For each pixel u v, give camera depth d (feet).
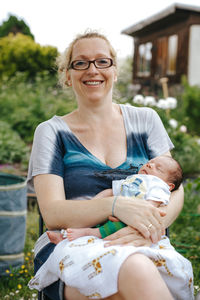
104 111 8.46
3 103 34.71
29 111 31.32
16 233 11.46
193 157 25.05
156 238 6.78
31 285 7.41
